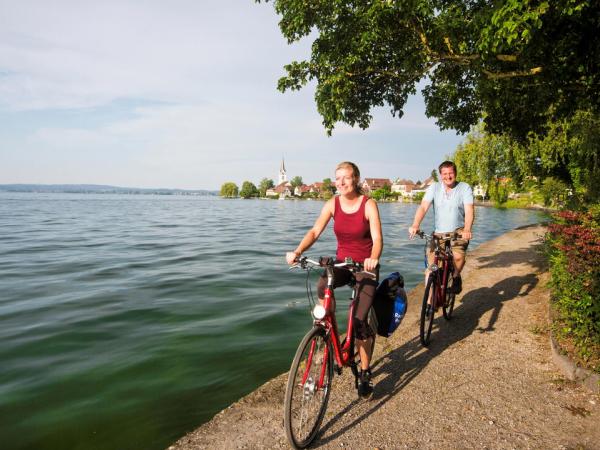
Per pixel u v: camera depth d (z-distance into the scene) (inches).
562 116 302.8
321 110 275.1
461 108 349.7
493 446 107.7
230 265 478.3
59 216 1541.6
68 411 148.3
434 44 250.7
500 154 871.1
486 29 183.9
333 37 263.1
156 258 531.2
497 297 252.1
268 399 139.7
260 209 2805.1
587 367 138.1
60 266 468.4
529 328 192.7
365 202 124.2
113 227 1067.3
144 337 229.3
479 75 274.7
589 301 142.5
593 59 220.5
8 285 367.9
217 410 146.1
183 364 189.9
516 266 349.4
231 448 111.6
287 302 307.9
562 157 686.5
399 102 323.9
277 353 202.4
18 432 135.0
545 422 117.3
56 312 281.1
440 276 193.8
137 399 156.4
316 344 113.8
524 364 155.4
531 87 286.2
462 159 1016.9
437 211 203.8
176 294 333.1
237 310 284.8
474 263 380.5
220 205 3725.4
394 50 269.7
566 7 162.7
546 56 221.0
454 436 113.0
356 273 125.0
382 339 191.6
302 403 111.7
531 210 2440.9
